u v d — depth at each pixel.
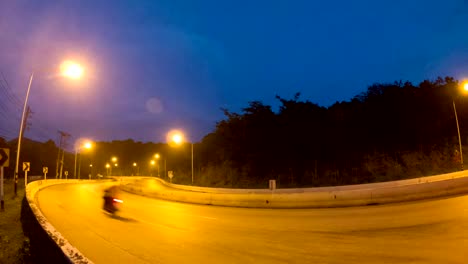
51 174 121.50
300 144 60.56
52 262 6.41
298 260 8.21
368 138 58.34
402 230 11.18
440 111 59.09
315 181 53.25
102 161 181.50
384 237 10.30
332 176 54.00
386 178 47.72
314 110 66.06
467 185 20.23
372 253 8.44
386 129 58.06
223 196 27.22
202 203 28.84
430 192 20.22
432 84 63.75
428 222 12.20
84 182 82.81
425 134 56.66
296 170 59.44
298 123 62.72
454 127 58.06
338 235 11.28
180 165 114.38
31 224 11.49
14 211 21.17
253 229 13.70
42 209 22.73
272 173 61.88
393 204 19.64
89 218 17.97
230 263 8.16
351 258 8.10
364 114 61.31
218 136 82.75
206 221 16.70
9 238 11.77
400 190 20.55
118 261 8.48
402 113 58.41
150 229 13.96
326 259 8.16
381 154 55.06
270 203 24.41
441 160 50.53
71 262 5.06
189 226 14.86
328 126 61.25
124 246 10.35
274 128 65.69
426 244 8.92
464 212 13.51
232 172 69.00
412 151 54.53
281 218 17.33
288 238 11.27
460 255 7.64
